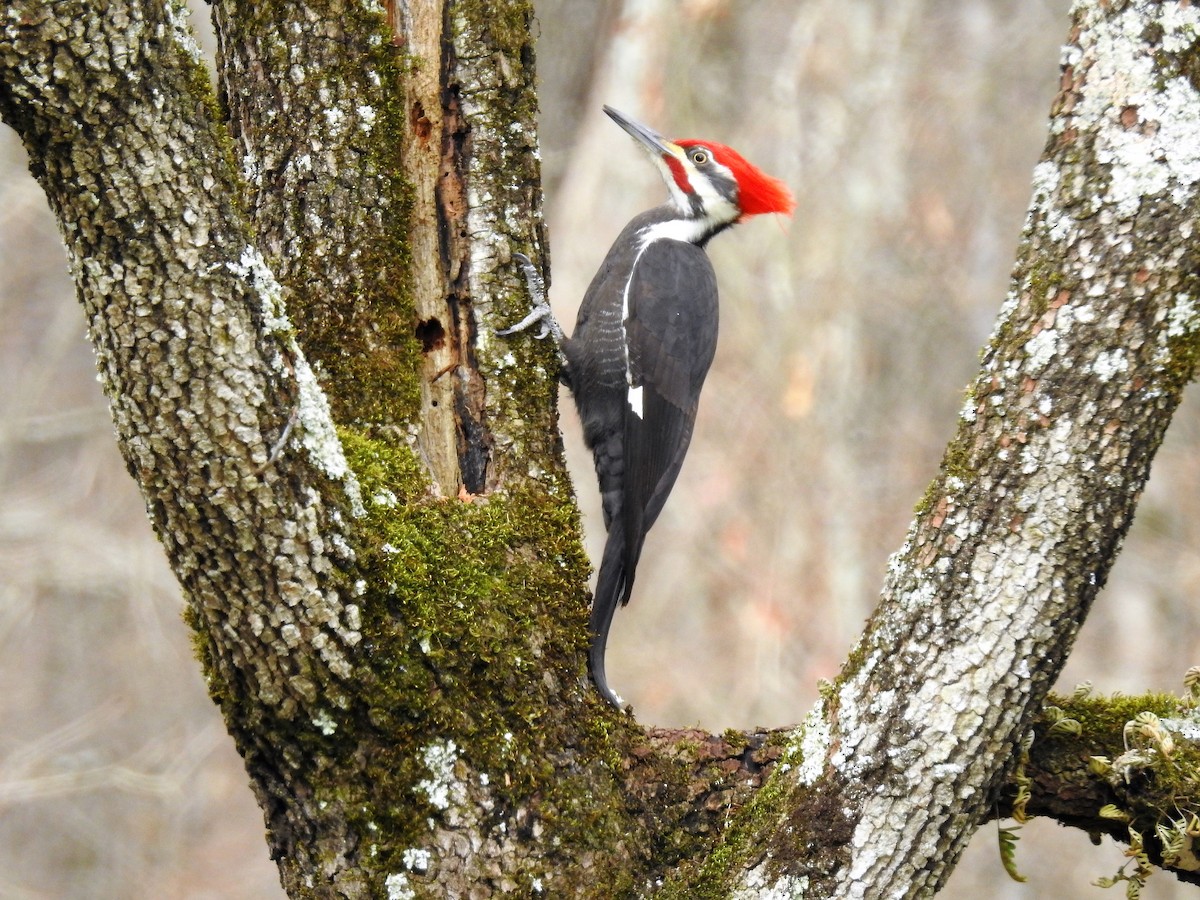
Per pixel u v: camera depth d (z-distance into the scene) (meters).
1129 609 20.61
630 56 20.78
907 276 21.27
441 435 8.62
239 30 8.66
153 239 6.65
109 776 20.66
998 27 22.02
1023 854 19.16
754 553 19.81
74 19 6.27
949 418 20.88
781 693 19.11
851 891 7.45
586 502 19.17
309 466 7.04
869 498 20.39
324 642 7.14
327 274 8.47
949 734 7.29
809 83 21.55
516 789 7.70
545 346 9.02
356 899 7.50
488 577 7.97
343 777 7.45
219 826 22.22
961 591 7.29
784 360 20.53
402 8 8.66
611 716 8.31
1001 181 21.69
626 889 7.86
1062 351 7.13
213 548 6.93
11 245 23.34
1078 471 7.11
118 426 6.90
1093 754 8.09
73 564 21.89
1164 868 8.12
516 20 8.88
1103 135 7.08
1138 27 7.02
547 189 21.61
